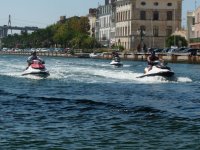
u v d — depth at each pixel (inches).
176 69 3976.4
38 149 993.5
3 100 1679.4
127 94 1867.6
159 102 1622.8
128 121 1270.9
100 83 2362.2
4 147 1005.8
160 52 6176.2
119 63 4443.9
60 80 2554.1
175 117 1326.3
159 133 1131.9
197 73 3383.4
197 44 6835.6
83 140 1065.5
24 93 1923.0
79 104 1568.7
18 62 5452.8
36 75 2711.6
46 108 1488.7
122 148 1003.9
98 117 1328.7
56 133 1131.3
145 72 2586.1
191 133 1134.4
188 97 1790.1
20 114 1379.2
